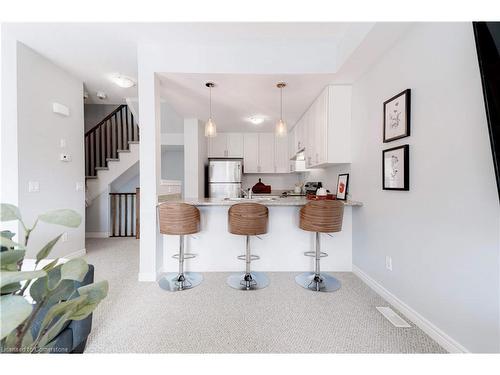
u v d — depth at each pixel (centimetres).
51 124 293
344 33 233
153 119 255
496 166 103
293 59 254
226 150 536
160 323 182
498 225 120
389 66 210
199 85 287
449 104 147
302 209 250
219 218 291
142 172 257
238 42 249
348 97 284
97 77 331
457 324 143
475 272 132
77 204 335
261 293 233
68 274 56
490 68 102
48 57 278
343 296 226
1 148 250
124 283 254
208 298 222
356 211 277
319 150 315
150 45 251
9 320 42
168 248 289
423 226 170
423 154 169
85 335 138
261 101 343
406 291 190
